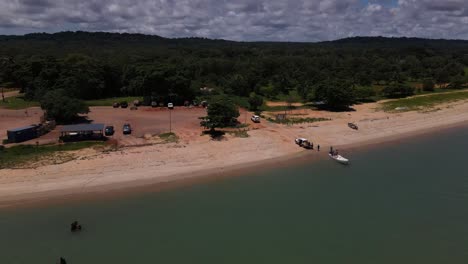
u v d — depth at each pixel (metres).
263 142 88.50
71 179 66.19
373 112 125.31
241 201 60.16
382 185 67.25
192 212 56.25
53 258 44.66
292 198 61.56
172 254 45.69
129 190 63.47
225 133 92.62
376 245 48.59
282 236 50.28
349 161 80.50
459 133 105.69
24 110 118.81
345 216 55.66
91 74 142.75
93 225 52.03
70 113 102.00
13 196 59.75
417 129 108.75
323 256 46.09
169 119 107.88
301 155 83.75
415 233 51.41
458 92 163.62
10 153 75.88
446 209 58.09
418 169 75.56
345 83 135.38
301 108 129.38
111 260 44.34
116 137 88.38
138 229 51.31
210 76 187.75
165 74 131.25
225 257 45.50
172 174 70.50
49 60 148.00
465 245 48.66
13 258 44.50
